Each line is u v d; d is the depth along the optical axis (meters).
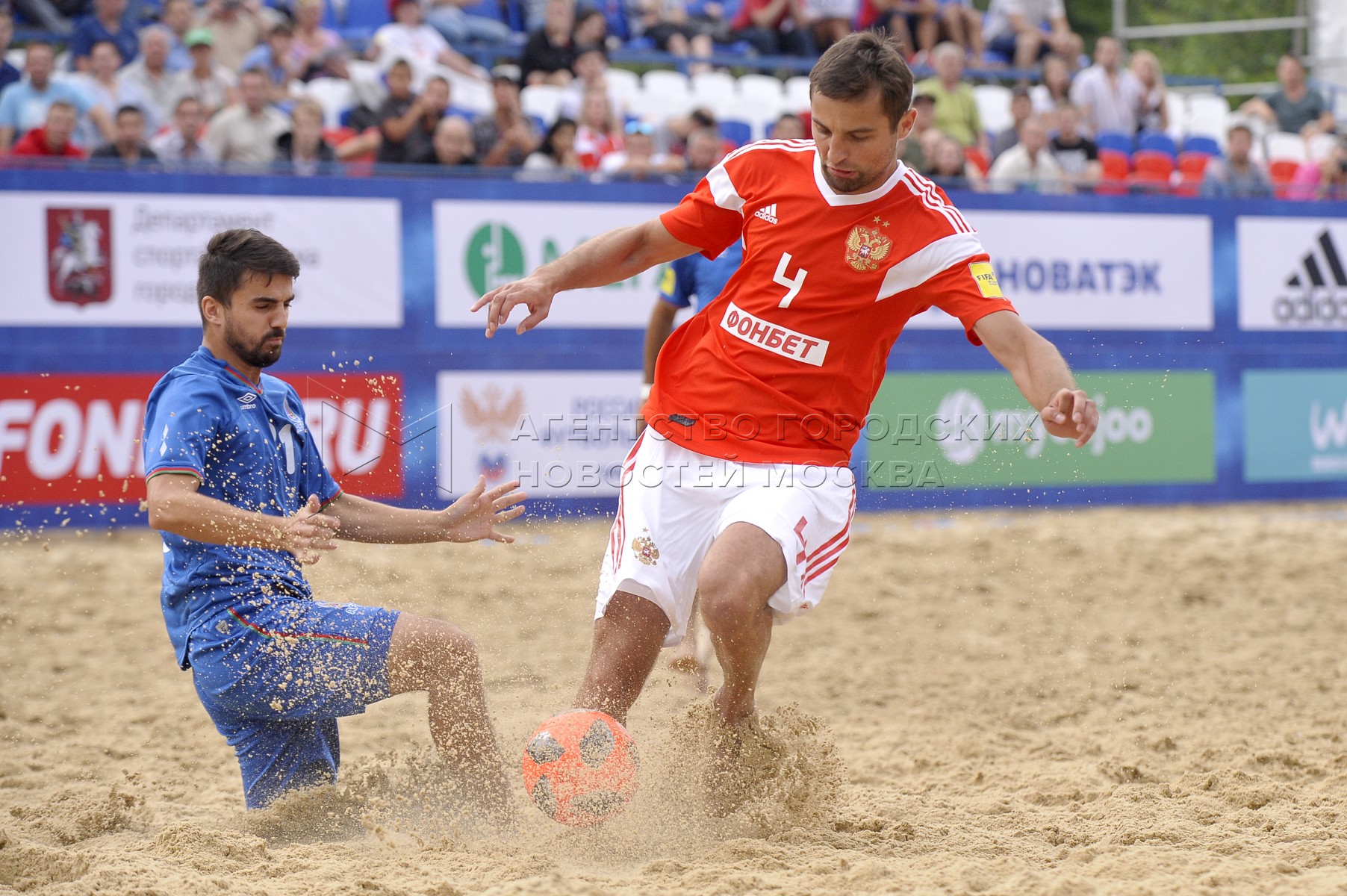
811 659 17.80
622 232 10.36
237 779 12.25
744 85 37.47
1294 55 50.91
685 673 13.35
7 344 24.17
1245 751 12.73
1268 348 30.39
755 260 9.83
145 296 24.86
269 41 31.78
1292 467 30.62
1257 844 9.33
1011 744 13.55
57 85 28.52
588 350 26.95
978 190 29.06
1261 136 39.19
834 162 9.16
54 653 17.77
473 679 9.74
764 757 10.12
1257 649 18.20
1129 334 29.48
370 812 10.02
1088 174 33.69
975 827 10.18
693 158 28.61
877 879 8.52
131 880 8.44
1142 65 39.78
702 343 10.16
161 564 23.12
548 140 30.06
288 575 10.09
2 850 9.11
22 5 32.88
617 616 9.84
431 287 26.25
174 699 15.58
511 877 8.63
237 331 9.79
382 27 36.09
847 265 9.50
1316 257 30.64
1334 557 24.94
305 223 25.61
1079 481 29.44
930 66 38.75
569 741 9.19
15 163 24.16
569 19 34.88
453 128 28.14
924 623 19.92
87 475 24.81
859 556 24.75
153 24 32.72
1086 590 22.20
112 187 24.59
